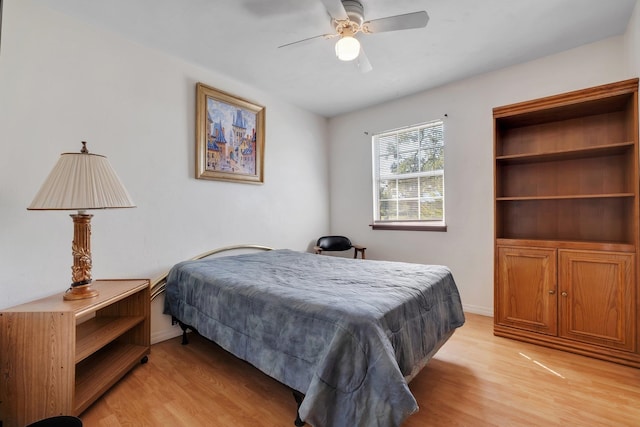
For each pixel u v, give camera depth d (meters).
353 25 1.93
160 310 2.47
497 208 2.60
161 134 2.51
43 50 1.89
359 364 1.20
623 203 2.32
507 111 2.47
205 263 2.48
